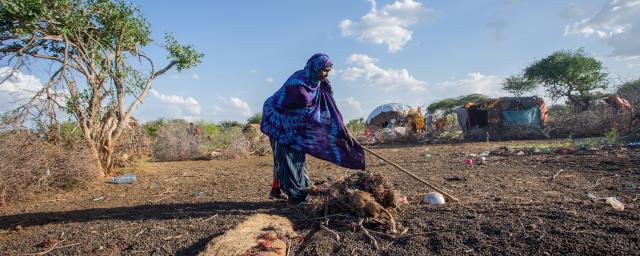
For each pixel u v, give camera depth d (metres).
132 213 5.62
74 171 8.34
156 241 4.12
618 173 6.76
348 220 4.20
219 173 10.72
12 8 8.43
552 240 3.26
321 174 9.06
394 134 22.33
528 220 3.79
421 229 3.85
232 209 5.38
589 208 4.18
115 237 4.37
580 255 2.99
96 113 10.09
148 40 10.96
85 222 5.19
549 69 31.14
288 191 5.04
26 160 7.50
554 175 6.86
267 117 5.20
